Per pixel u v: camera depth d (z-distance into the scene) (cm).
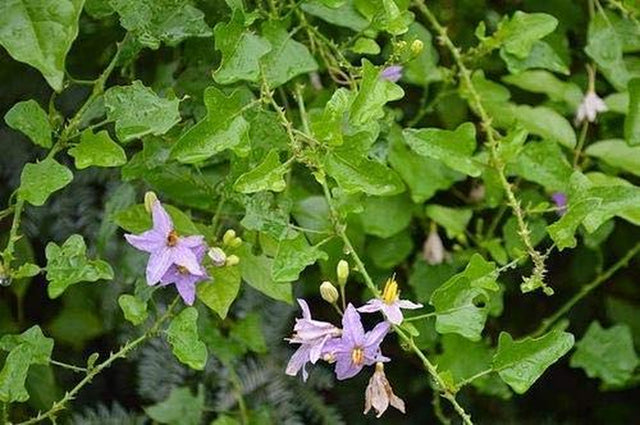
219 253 66
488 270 66
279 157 66
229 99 64
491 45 75
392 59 66
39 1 60
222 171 70
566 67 77
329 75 75
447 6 82
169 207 68
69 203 78
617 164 77
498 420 88
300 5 69
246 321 75
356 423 86
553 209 71
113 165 65
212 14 70
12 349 66
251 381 78
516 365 64
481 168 71
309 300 85
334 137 64
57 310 81
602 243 86
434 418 88
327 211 72
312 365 80
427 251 79
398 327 65
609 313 87
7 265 65
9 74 77
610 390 90
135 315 67
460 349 77
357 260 65
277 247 67
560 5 82
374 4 70
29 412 78
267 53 67
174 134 69
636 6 74
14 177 78
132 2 66
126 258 72
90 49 76
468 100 77
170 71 72
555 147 74
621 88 76
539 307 88
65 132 65
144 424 78
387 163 75
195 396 78
